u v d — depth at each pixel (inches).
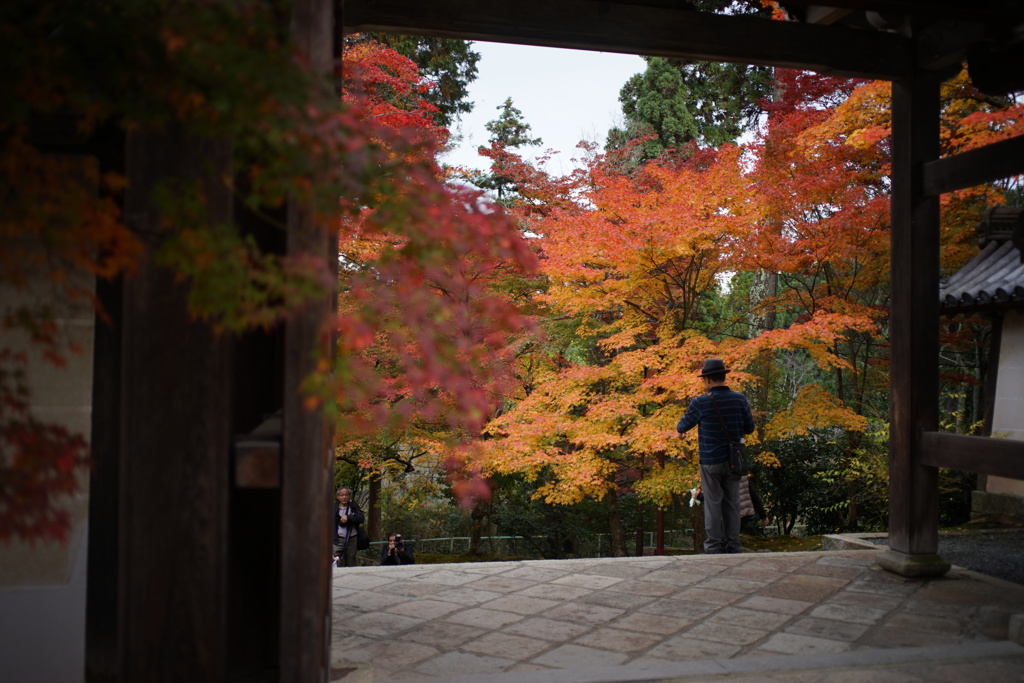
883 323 455.2
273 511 112.1
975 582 200.7
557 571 212.2
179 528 83.6
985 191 365.7
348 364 69.1
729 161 365.7
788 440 504.1
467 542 665.6
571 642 152.9
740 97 718.5
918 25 204.7
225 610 84.0
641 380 412.5
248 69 65.0
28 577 104.0
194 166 82.4
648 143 713.0
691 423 258.1
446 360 68.7
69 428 104.1
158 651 83.0
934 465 202.7
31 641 103.8
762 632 159.8
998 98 337.7
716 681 132.0
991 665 138.9
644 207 371.9
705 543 255.6
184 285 83.6
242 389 95.9
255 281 81.5
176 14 66.3
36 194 75.2
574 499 403.2
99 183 101.7
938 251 208.7
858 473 418.0
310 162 69.5
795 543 426.3
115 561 104.9
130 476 83.2
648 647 150.3
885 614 172.6
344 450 474.6
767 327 610.9
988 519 332.8
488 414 382.3
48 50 69.9
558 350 487.5
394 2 177.0
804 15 204.8
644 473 459.2
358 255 330.0
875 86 331.9
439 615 170.9
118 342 104.7
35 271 102.9
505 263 380.2
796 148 383.2
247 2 68.6
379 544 635.5
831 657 142.4
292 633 84.0
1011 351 339.9
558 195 463.5
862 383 452.8
